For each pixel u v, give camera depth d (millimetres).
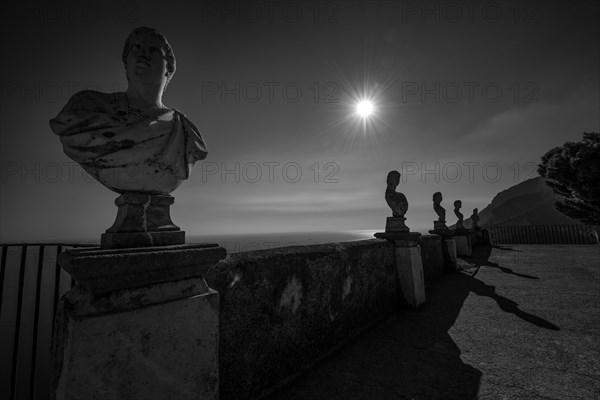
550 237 15406
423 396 2068
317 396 2074
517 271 7086
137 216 1403
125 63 1589
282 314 2236
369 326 3465
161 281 1308
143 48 1532
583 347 2793
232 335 1837
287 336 2268
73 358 1021
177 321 1325
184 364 1334
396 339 3109
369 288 3584
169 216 1550
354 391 2137
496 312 3982
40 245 2512
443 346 2914
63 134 1293
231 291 1856
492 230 17047
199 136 1682
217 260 1497
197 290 1447
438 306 4375
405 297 4262
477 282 6062
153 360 1228
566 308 4020
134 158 1360
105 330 1102
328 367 2494
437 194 7969
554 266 7535
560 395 2043
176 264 1310
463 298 4809
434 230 7699
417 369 2453
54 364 1212
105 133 1305
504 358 2623
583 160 13234
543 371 2377
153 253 1233
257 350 2002
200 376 1395
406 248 4309
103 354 1090
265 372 2051
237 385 1842
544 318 3648
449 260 7383
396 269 4355
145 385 1194
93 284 1092
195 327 1395
